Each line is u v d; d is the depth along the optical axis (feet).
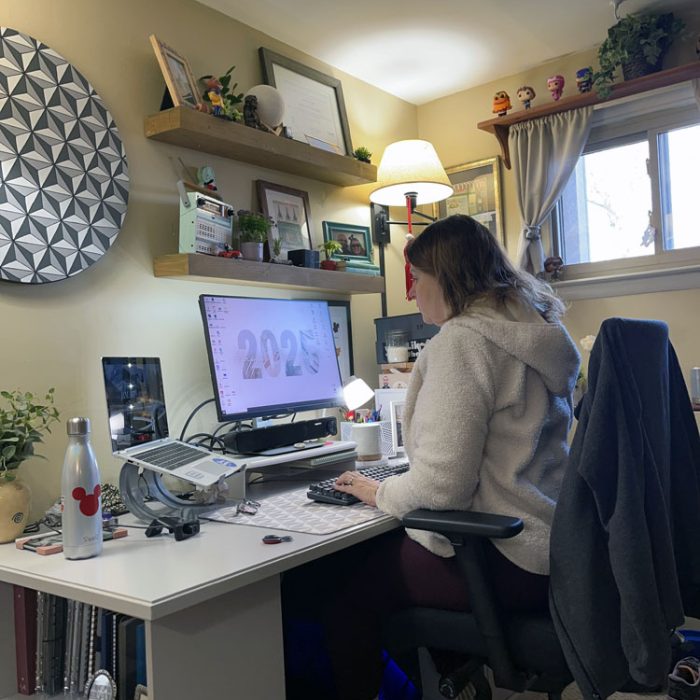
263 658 3.76
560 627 3.45
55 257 5.40
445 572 4.20
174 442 5.31
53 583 3.49
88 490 3.98
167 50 6.35
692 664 6.27
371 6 7.64
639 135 9.12
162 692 3.18
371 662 4.69
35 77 5.38
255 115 7.00
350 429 7.23
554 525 3.55
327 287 7.64
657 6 8.18
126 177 6.01
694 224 8.79
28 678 4.13
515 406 4.09
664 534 3.41
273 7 7.50
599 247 9.46
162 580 3.36
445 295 4.55
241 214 6.97
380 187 8.83
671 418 4.23
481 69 9.52
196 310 6.75
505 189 9.90
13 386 5.19
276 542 4.03
